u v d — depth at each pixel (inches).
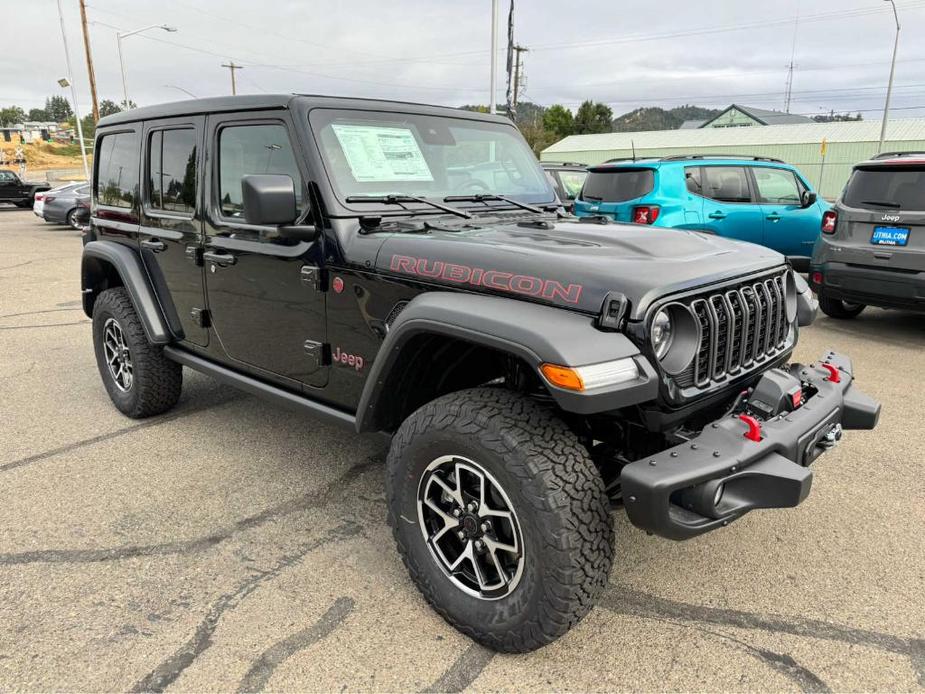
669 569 109.8
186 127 138.5
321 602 101.4
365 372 110.1
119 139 164.7
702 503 80.0
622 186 297.0
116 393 176.9
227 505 130.6
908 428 165.9
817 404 97.5
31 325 289.1
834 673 87.4
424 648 92.0
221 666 88.4
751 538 119.0
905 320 283.1
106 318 174.2
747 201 303.7
